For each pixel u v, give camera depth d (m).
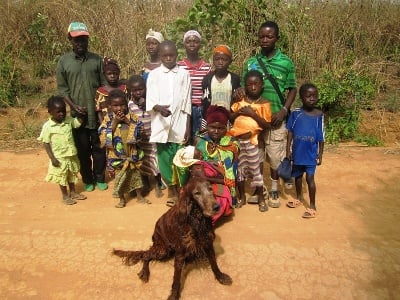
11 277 3.50
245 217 4.40
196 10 6.88
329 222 4.29
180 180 4.29
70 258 3.74
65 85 4.84
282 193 5.01
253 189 5.14
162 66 4.40
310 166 4.32
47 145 4.51
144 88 4.66
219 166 4.18
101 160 5.07
